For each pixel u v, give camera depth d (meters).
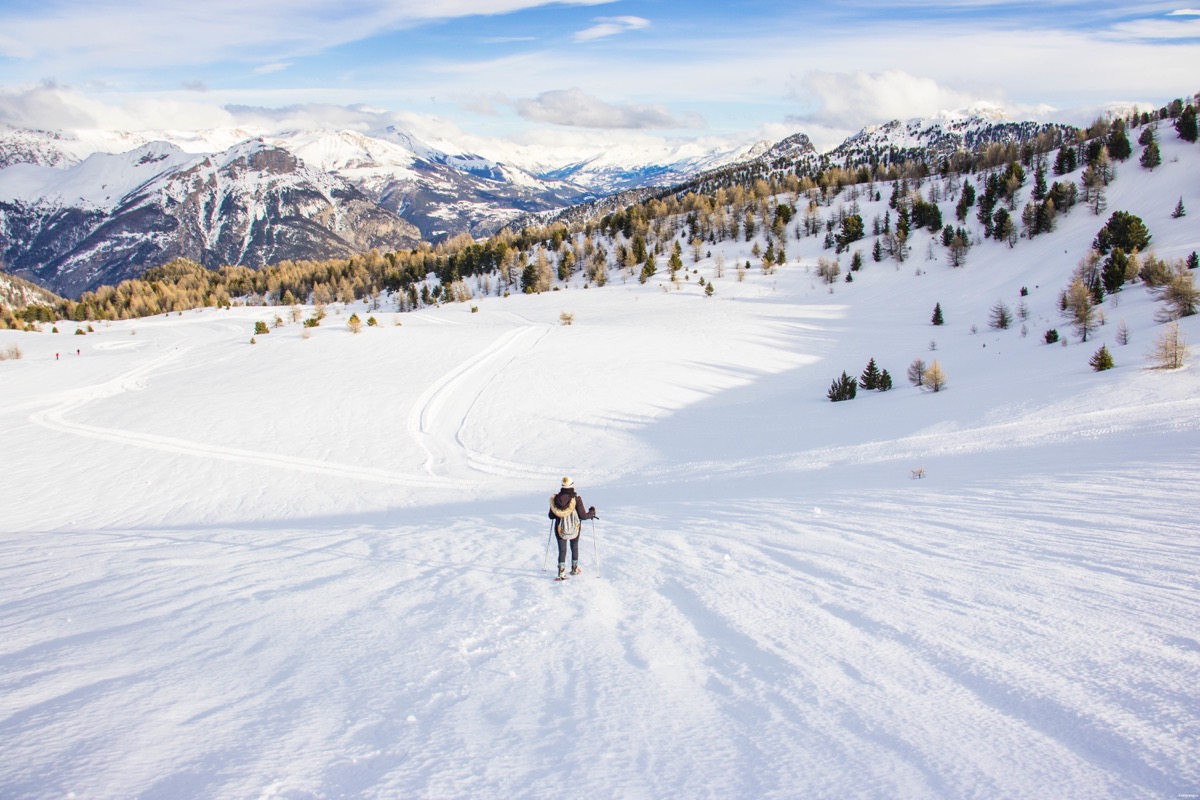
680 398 53.06
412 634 7.52
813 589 8.83
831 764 4.57
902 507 14.53
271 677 6.22
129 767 4.44
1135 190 110.19
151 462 40.00
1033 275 93.38
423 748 4.80
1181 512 11.34
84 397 60.25
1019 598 7.90
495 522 18.33
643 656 6.69
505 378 59.38
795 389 55.38
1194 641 6.31
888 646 6.73
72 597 9.88
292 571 11.55
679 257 149.12
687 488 26.50
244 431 46.22
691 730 5.11
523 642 7.16
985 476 17.81
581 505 10.27
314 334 87.31
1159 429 21.75
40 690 5.88
